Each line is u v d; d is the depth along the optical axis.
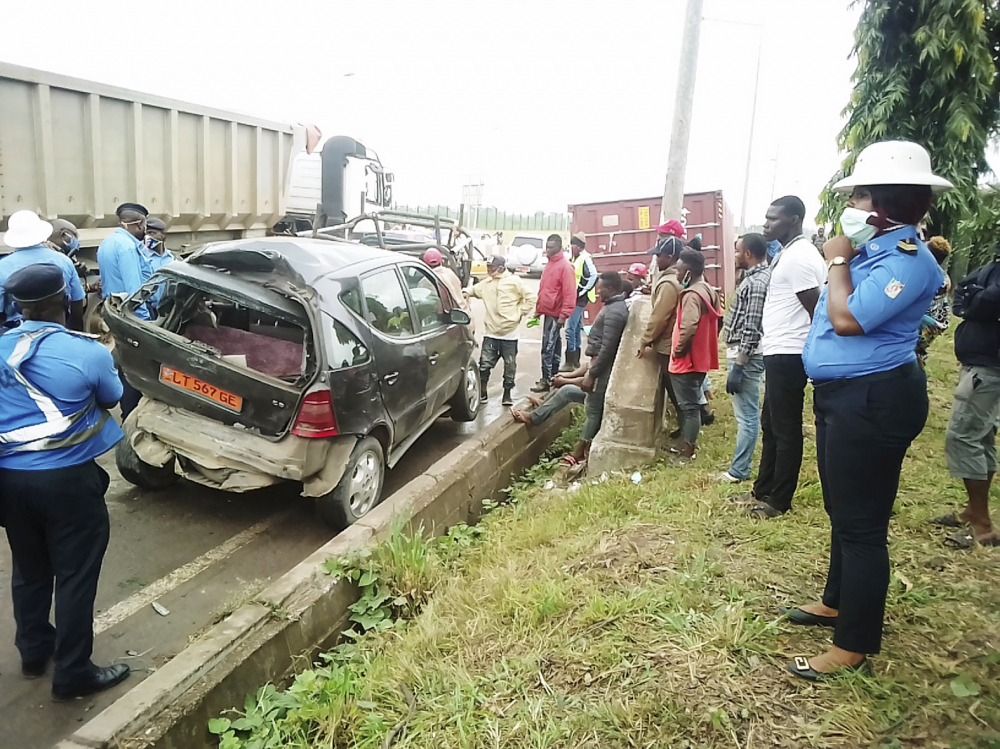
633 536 4.10
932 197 2.55
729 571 3.59
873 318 2.44
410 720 2.71
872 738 2.41
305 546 4.74
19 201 6.82
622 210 12.35
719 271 11.76
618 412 5.81
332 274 5.00
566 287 8.44
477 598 3.62
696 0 7.68
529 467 6.70
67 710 3.12
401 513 4.36
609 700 2.65
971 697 2.56
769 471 4.48
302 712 2.78
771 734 2.45
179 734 2.62
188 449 4.67
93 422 3.12
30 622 3.25
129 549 4.55
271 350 5.40
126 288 6.35
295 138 11.24
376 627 3.59
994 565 3.60
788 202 4.19
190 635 3.70
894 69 6.20
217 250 5.00
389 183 15.64
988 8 6.13
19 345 2.96
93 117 7.38
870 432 2.52
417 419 5.98
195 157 9.05
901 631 3.02
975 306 3.76
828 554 3.76
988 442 3.88
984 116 6.21
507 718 2.64
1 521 3.11
